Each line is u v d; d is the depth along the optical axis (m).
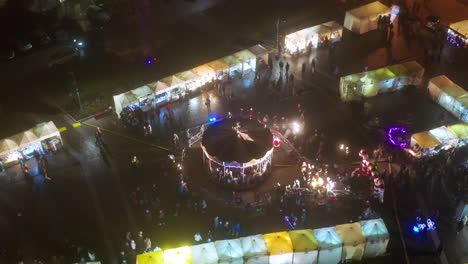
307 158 58.22
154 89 65.00
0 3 80.50
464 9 84.12
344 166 57.22
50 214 52.50
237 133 54.12
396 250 48.59
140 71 72.94
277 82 69.50
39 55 76.25
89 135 61.94
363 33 79.25
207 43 78.56
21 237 50.22
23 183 55.94
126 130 62.62
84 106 66.31
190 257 45.56
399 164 57.34
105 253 48.66
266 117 62.84
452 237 49.72
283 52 75.69
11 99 67.94
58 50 76.62
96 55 75.81
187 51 76.88
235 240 47.03
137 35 79.81
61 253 48.66
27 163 58.44
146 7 86.88
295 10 86.31
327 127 62.59
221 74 69.88
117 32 79.75
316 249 46.25
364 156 55.09
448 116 64.12
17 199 54.16
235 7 87.25
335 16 84.50
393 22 81.94
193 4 88.06
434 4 86.06
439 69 72.06
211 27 82.31
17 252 48.72
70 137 61.66
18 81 71.19
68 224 51.47
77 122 63.81
